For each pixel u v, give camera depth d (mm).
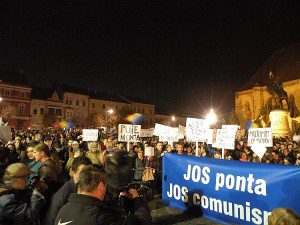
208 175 5758
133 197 3109
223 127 9188
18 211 3184
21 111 61312
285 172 4520
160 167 9617
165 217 5855
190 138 8922
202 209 5824
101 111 77000
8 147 10047
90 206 2469
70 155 10820
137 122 73250
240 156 10445
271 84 37188
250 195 4941
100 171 2674
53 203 3463
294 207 4336
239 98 66500
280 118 31984
